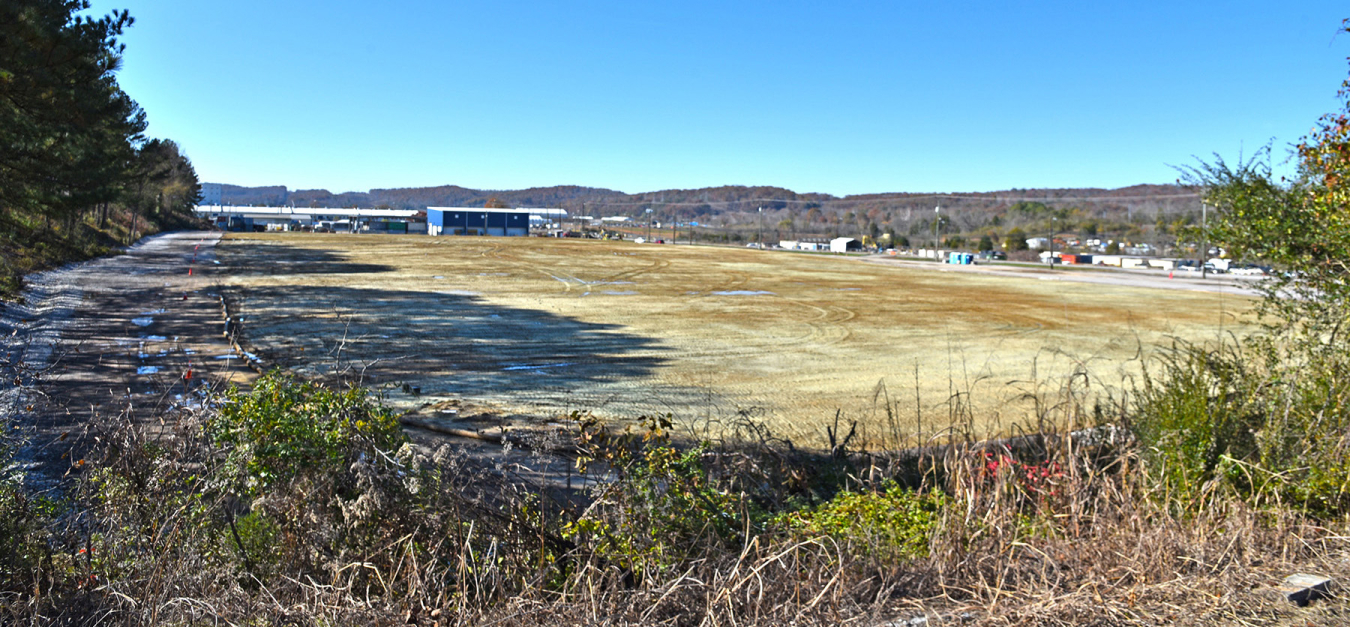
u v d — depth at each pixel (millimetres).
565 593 4121
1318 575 4262
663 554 4605
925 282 45625
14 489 5078
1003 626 3773
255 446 4832
